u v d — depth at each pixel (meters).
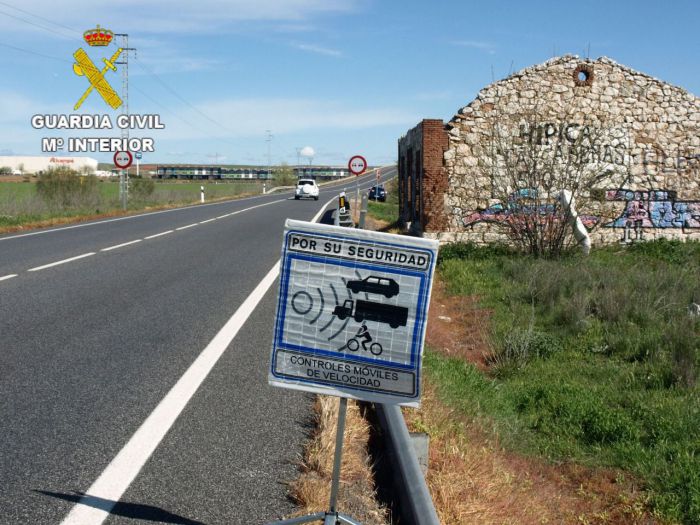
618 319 11.08
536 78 19.28
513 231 17.48
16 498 3.64
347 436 4.40
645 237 19.81
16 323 7.98
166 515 3.50
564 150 19.39
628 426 7.28
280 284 3.14
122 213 30.14
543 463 6.50
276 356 3.15
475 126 19.22
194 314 8.80
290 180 107.75
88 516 3.46
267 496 3.75
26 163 127.12
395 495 3.78
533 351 9.93
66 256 14.24
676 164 19.77
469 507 4.11
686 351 9.25
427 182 19.20
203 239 18.86
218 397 5.46
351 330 3.12
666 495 5.86
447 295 13.68
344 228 3.09
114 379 5.91
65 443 4.44
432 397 5.93
